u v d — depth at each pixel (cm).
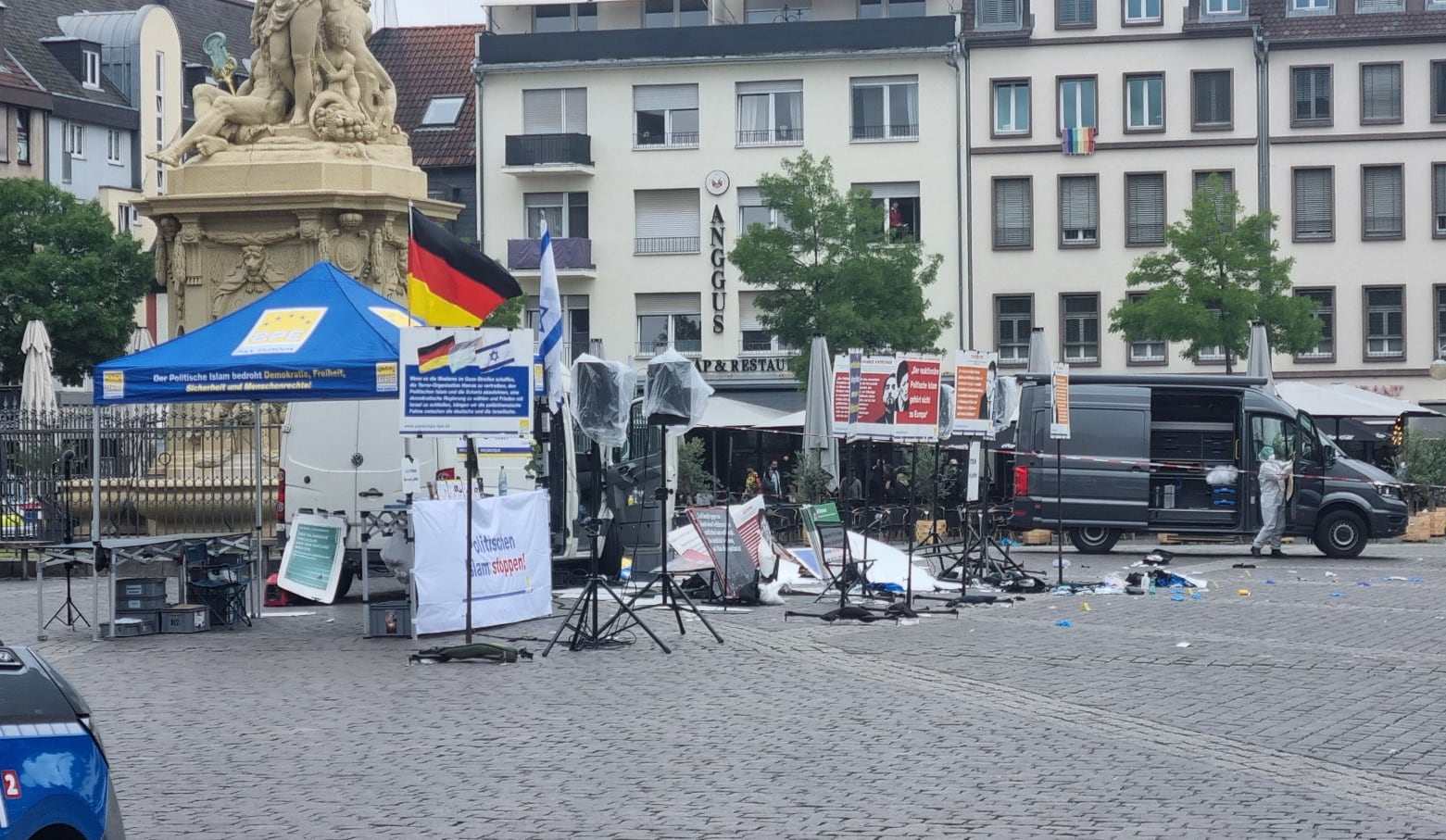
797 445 5425
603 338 6638
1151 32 6338
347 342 2003
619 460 2700
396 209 2730
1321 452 3428
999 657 1778
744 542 2336
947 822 1030
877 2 6638
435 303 1809
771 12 6725
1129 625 2078
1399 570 3030
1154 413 3575
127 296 6306
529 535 2092
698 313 6600
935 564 2928
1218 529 3453
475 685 1593
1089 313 6406
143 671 1703
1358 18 6300
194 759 1252
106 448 2878
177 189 2717
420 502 1931
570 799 1106
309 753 1271
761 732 1345
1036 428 3481
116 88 7831
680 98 6606
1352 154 6297
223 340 2039
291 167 2689
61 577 2908
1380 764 1204
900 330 5531
